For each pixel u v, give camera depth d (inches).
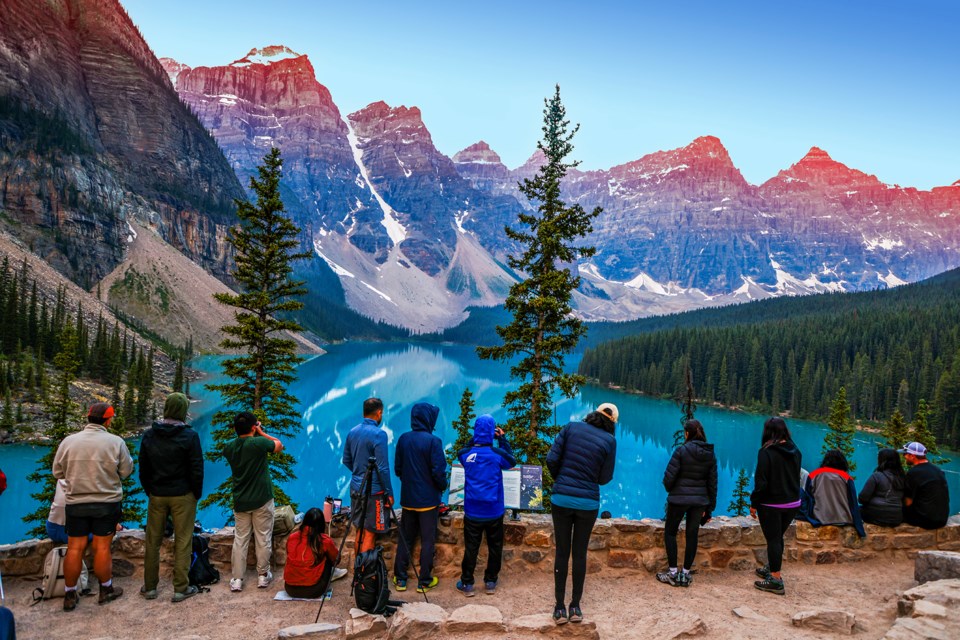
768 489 344.8
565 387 965.8
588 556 373.7
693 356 6712.6
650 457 4099.4
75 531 313.7
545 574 369.1
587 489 296.7
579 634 280.1
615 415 320.2
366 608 296.5
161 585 345.4
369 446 344.5
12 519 2073.1
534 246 1045.2
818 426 5324.8
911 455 410.6
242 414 347.9
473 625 283.3
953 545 416.2
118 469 325.4
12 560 338.0
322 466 3604.8
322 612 316.8
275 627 300.4
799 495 346.3
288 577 329.7
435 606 299.4
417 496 336.8
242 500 342.3
